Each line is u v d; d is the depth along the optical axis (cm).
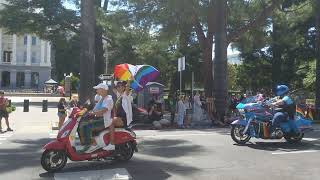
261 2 3105
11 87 11719
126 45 4947
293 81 5259
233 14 3152
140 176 1009
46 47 12094
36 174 1038
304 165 1139
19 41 11844
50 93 8419
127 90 1228
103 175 1012
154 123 2166
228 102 2688
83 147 1087
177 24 3075
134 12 3109
